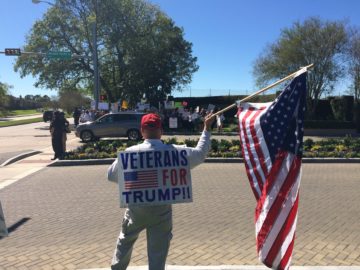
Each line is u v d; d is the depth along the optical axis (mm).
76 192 10492
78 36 50219
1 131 38312
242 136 4703
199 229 7141
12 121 59438
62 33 50031
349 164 15430
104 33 49594
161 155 4125
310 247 6164
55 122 16891
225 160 15805
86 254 6023
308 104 39062
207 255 5867
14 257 5965
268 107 4602
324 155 16406
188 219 7781
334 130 35969
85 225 7559
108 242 6555
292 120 4496
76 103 75062
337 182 11602
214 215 8062
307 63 38219
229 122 45188
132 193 4059
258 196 4551
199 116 35625
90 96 68938
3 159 17328
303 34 38062
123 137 28969
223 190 10445
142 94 52125
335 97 39281
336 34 37594
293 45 38156
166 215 4172
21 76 50844
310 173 13227
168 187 4105
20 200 9750
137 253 5957
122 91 52844
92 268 5426
